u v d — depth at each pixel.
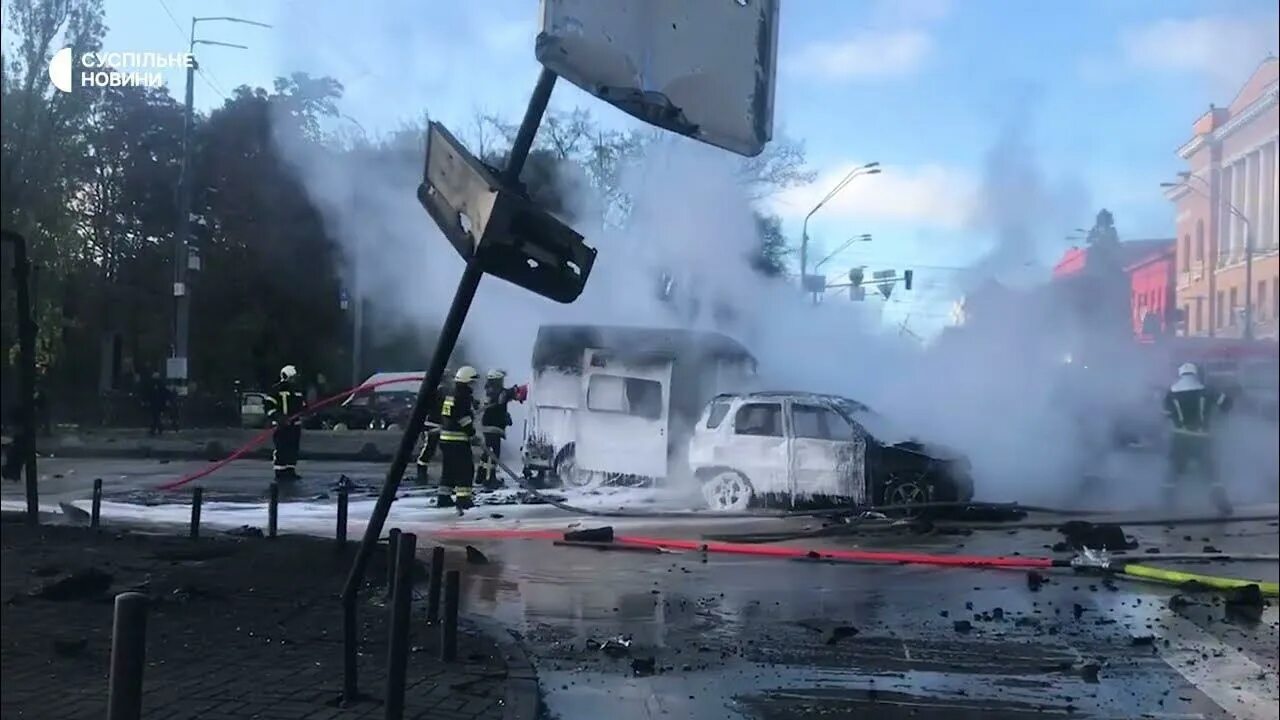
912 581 9.13
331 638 6.36
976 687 5.89
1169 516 13.98
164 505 13.70
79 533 10.10
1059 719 5.36
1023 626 7.41
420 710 4.94
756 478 13.36
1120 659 6.52
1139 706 5.58
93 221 11.08
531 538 11.43
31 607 6.97
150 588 7.61
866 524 12.28
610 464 15.02
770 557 10.38
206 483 16.80
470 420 13.52
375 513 4.71
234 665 5.70
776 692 5.77
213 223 12.69
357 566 4.87
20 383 11.23
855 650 6.70
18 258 9.70
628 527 12.24
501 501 14.36
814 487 13.06
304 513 13.02
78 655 5.82
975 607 8.05
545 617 7.60
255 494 15.12
